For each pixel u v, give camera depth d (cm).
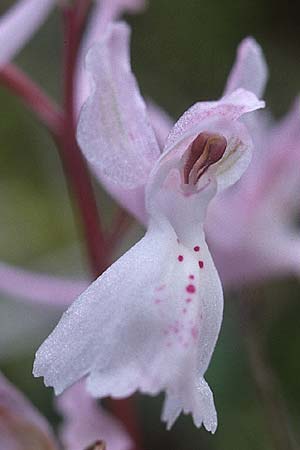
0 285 13
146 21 22
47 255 18
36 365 9
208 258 10
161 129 12
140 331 9
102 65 10
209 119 10
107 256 12
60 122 12
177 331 9
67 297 13
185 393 9
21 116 20
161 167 10
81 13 12
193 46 21
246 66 10
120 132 10
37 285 13
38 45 21
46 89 21
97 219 12
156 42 22
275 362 16
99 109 10
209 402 9
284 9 21
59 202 19
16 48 12
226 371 16
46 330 16
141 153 10
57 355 9
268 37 21
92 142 10
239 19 21
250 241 13
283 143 13
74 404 12
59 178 20
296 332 16
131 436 13
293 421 16
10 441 12
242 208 13
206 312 9
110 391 9
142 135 10
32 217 19
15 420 12
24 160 20
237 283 13
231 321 16
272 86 21
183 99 21
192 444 16
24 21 12
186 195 10
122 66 10
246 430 16
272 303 16
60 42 21
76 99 12
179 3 22
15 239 19
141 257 9
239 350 16
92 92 10
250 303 13
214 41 21
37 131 20
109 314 9
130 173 10
